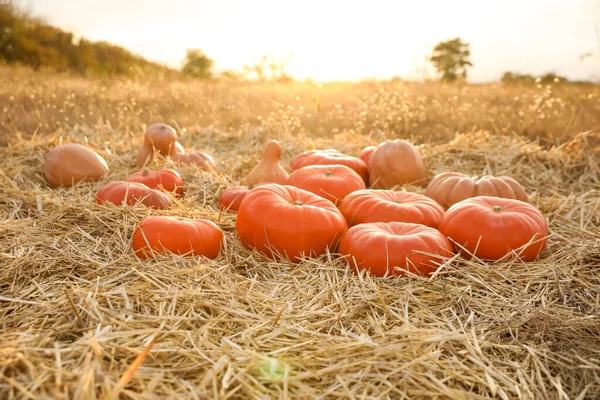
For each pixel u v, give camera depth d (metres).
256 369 0.79
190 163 2.05
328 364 0.82
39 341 0.83
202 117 3.78
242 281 1.13
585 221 1.62
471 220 1.25
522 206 1.32
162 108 4.12
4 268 1.08
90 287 1.03
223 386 0.74
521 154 2.33
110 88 4.77
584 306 1.06
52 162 1.83
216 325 0.93
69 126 3.03
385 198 1.40
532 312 1.01
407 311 1.01
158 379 0.74
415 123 3.44
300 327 0.93
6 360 0.74
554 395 0.81
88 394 0.68
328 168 1.65
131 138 2.89
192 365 0.79
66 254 1.16
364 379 0.79
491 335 0.95
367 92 5.17
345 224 1.30
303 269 1.20
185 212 1.45
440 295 1.07
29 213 1.47
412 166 1.87
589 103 3.97
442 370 0.82
